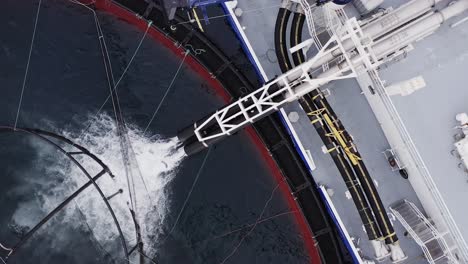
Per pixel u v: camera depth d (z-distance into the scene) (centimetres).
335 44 4159
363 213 4462
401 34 3944
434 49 4300
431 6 3959
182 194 5019
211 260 4950
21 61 5088
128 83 5125
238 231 4997
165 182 5031
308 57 4634
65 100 5075
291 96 4181
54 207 4934
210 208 5012
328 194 4734
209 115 4541
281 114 4725
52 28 5116
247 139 5091
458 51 4275
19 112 5031
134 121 5084
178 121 5094
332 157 4497
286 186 4988
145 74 5119
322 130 4441
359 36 3934
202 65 5025
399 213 4459
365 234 4725
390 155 4622
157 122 5088
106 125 5075
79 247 4888
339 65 4031
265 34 4822
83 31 5141
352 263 4938
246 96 4234
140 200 4997
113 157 5038
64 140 4759
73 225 4922
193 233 4975
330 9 4181
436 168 4259
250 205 5034
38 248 4856
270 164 5056
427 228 4250
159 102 5116
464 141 4072
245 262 4959
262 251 4984
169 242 4950
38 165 4984
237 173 5069
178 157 5050
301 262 4984
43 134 4991
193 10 4991
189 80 5144
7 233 4866
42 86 5078
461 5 3969
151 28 5056
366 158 4681
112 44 5128
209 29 5069
